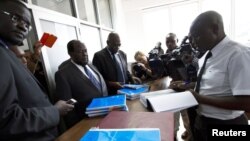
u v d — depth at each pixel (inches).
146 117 33.0
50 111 31.4
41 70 68.6
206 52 40.2
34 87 33.3
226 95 34.8
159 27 196.1
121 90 63.9
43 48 68.2
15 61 31.9
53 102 68.5
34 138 29.7
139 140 23.0
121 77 90.4
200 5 179.2
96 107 43.9
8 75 26.9
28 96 31.2
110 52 91.2
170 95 42.4
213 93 36.5
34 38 66.2
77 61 67.0
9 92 26.1
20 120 25.9
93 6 133.7
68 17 90.6
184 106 36.8
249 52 32.3
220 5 173.5
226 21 173.3
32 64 61.1
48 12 74.5
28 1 63.6
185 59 56.7
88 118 43.0
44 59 68.3
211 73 36.9
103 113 43.4
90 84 65.4
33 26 65.7
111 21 171.5
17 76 30.3
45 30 72.8
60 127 55.0
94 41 125.5
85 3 119.7
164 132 26.9
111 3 169.3
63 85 59.9
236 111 35.8
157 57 87.7
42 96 34.5
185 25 189.3
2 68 26.6
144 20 197.0
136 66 100.0
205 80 38.6
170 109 36.5
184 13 187.5
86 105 61.8
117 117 34.1
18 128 25.5
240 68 31.4
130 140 23.1
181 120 80.8
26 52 60.8
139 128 27.5
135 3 187.6
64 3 93.4
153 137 23.7
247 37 168.9
